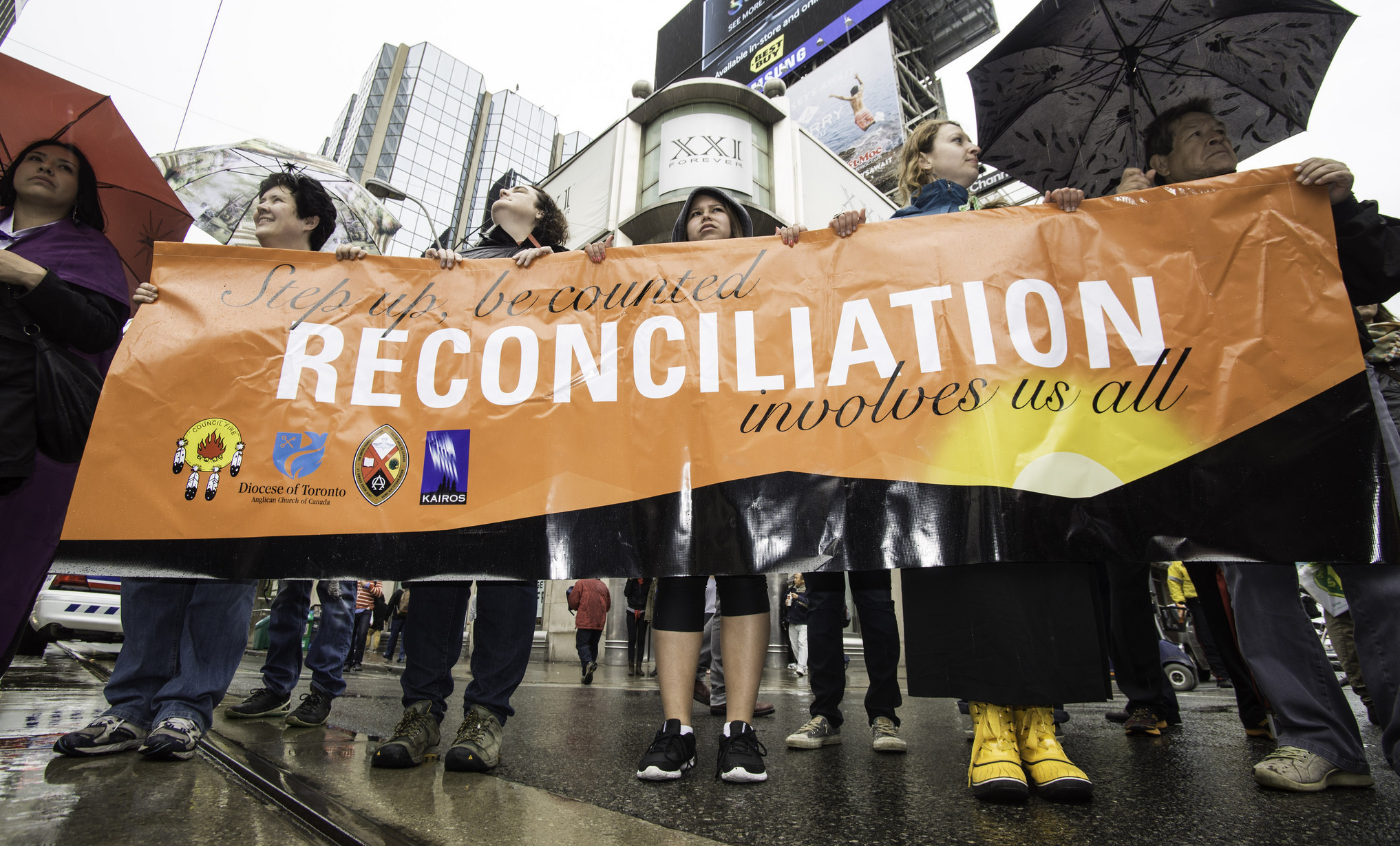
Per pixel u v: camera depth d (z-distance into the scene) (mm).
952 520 1787
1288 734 1833
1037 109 2674
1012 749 1656
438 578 1971
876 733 2549
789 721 3510
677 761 1856
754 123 17062
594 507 2006
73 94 2303
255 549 1999
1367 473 1727
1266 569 1887
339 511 2041
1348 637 3891
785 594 9891
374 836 1248
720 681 4055
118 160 2395
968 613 1677
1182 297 1934
